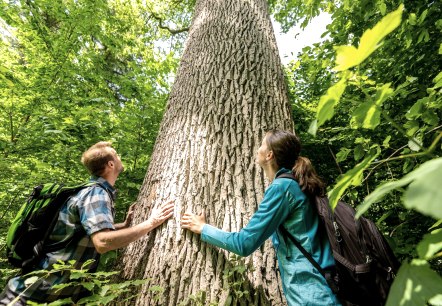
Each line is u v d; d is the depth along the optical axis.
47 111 4.20
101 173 1.89
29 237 1.55
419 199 0.30
